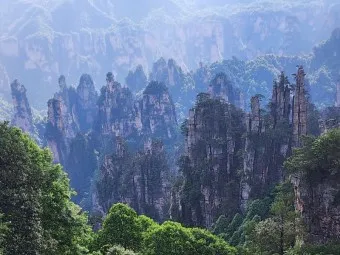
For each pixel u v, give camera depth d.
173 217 116.50
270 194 97.69
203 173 113.81
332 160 63.53
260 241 63.09
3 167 44.81
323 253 56.78
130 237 65.00
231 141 113.94
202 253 62.97
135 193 142.75
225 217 100.75
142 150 160.12
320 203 64.06
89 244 62.97
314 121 126.06
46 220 49.06
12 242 40.62
